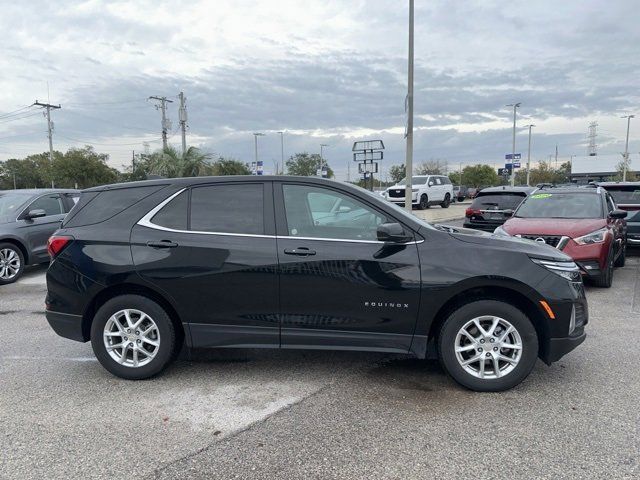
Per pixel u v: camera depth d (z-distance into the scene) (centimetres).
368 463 302
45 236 977
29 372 456
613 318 627
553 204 893
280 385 421
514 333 394
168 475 292
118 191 450
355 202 418
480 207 1237
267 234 417
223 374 447
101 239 430
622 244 998
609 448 315
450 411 369
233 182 435
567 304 391
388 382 426
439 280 393
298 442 327
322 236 414
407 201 1767
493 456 308
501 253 397
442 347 404
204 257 415
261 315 414
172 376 443
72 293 430
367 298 402
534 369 451
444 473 291
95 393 408
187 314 420
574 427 343
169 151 2928
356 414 366
